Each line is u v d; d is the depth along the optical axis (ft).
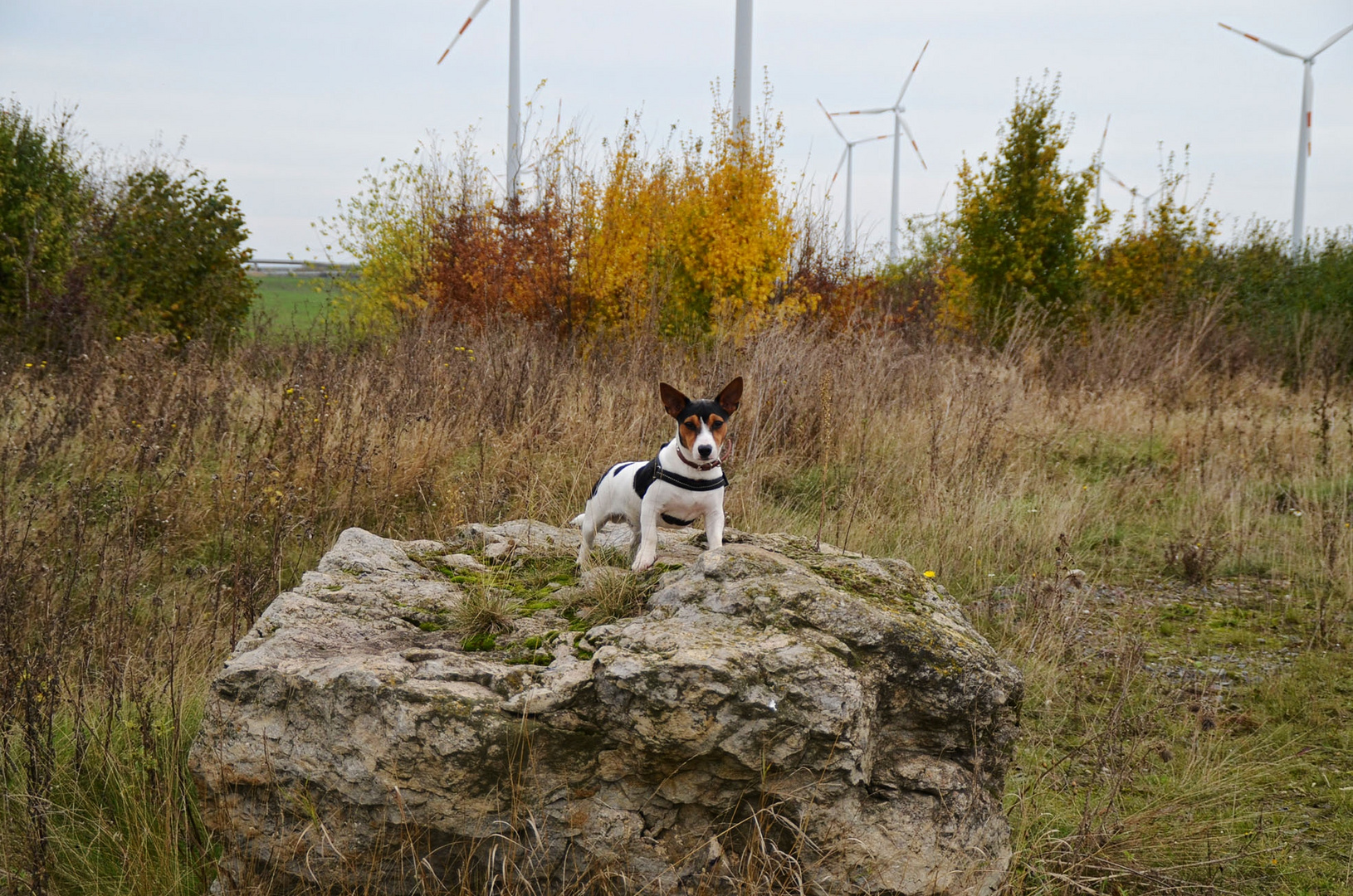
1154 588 23.75
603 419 28.63
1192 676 18.48
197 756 10.75
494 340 37.29
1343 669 18.57
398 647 11.91
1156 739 15.80
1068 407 37.91
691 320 47.16
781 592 11.72
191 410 27.22
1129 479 30.83
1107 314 56.18
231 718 10.75
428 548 16.57
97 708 14.56
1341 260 58.65
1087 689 17.70
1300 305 55.98
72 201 46.98
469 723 10.07
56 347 39.04
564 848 10.31
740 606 11.62
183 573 20.68
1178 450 33.30
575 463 26.53
